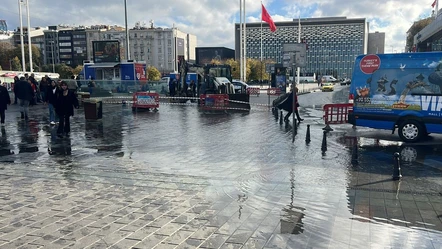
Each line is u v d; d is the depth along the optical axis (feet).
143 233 14.48
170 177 23.13
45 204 17.95
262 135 40.88
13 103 78.48
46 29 536.01
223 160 28.14
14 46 400.06
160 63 481.05
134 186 21.09
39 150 32.07
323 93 157.38
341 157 29.27
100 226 15.19
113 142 36.11
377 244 13.62
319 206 17.76
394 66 36.04
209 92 84.02
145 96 69.92
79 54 487.20
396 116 36.09
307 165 26.40
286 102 51.03
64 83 39.73
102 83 92.12
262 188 20.76
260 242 13.69
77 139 37.88
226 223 15.56
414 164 26.76
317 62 478.18
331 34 469.57
